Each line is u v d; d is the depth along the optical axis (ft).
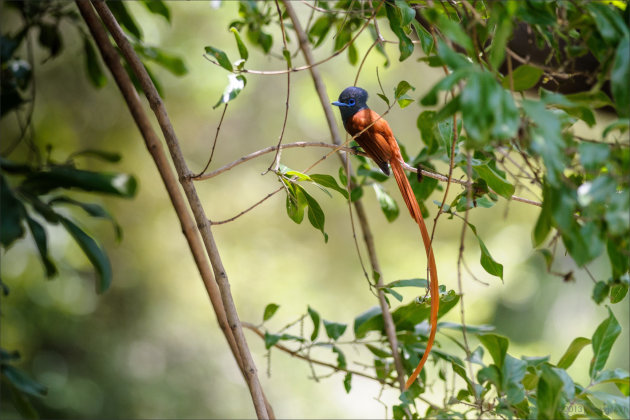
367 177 20.85
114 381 64.08
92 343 64.64
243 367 15.31
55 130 61.87
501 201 75.72
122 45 15.99
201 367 69.51
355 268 79.61
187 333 71.36
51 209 18.90
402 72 75.41
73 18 24.94
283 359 67.51
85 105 65.21
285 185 15.40
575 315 74.13
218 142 79.46
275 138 80.84
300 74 71.61
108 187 20.33
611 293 14.99
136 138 69.46
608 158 10.58
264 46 23.31
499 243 73.31
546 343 73.36
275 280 75.10
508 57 11.88
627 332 67.56
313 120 74.90
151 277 71.56
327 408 62.39
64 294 61.62
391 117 79.05
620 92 10.66
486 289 71.77
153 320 69.87
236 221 78.23
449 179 14.19
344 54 59.93
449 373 36.24
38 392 18.65
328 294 78.18
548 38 13.80
